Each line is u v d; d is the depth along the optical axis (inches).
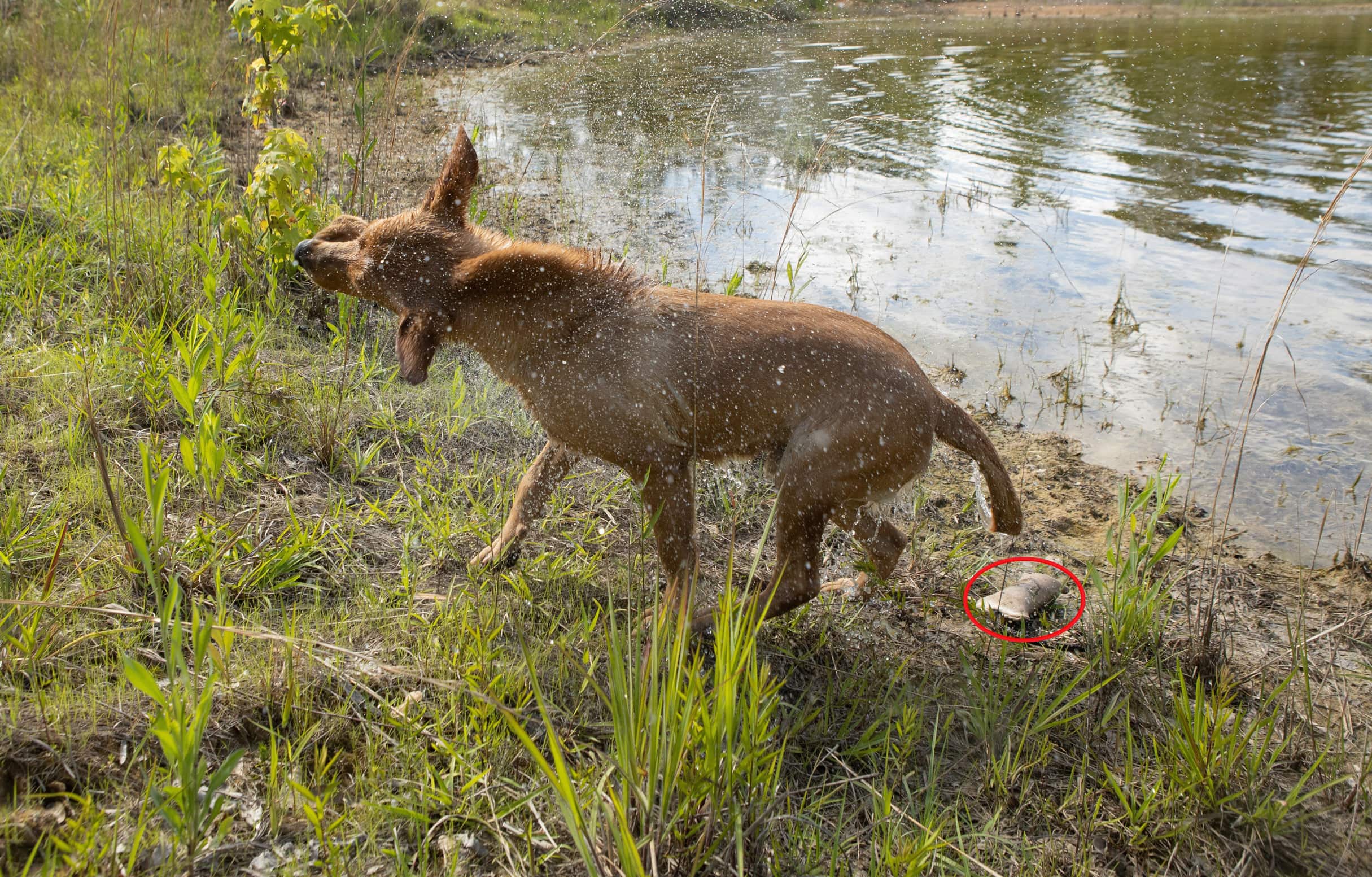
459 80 537.6
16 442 164.9
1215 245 336.8
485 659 136.6
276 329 221.9
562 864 113.8
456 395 211.2
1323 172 408.8
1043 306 292.8
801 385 144.5
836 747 135.3
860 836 123.7
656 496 150.9
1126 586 162.9
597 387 145.7
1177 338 272.8
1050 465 219.5
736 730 124.0
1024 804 131.9
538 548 171.0
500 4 687.7
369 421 197.2
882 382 144.7
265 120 246.5
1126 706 142.1
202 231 231.6
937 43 740.0
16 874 98.7
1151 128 482.0
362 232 159.5
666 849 112.1
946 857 121.1
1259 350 266.1
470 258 150.0
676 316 146.9
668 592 154.4
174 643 101.0
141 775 112.9
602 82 558.6
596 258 151.3
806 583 153.9
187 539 146.9
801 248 326.0
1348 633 170.4
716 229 338.3
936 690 152.6
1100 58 669.9
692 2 779.4
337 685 130.8
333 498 173.3
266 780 116.0
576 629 148.6
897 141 457.1
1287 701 154.1
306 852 108.1
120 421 174.7
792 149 435.8
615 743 120.6
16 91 358.3
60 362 183.9
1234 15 940.6
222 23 487.2
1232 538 196.7
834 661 157.1
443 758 124.3
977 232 349.4
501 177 374.6
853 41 749.3
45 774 110.7
